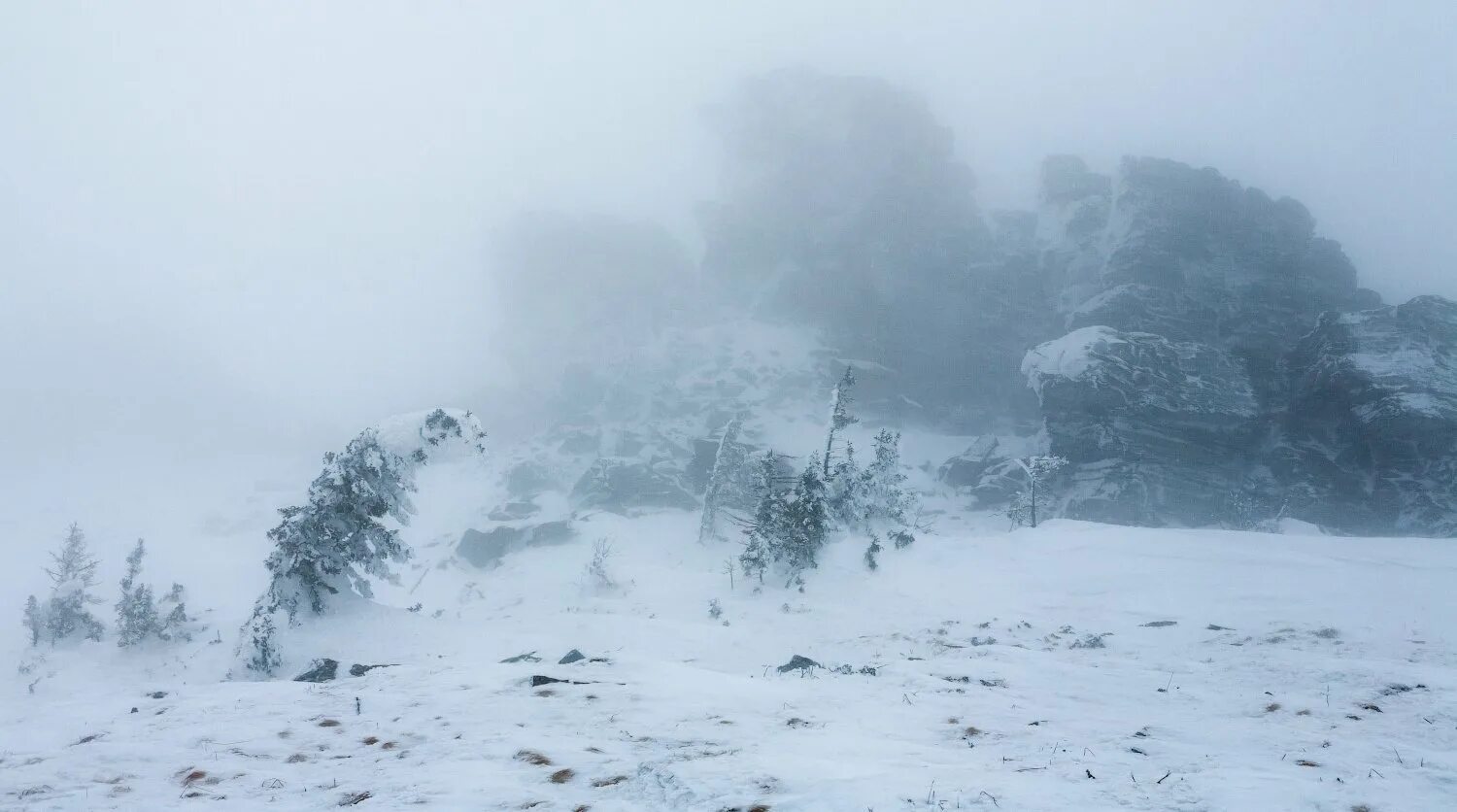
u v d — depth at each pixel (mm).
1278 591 18438
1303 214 146000
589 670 9633
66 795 5223
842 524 38594
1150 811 4355
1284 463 92125
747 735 6590
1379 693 8352
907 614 21766
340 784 5387
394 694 8445
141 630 30062
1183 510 88500
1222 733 6664
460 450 23375
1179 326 121250
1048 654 12750
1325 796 4551
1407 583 17625
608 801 4840
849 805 4523
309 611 20703
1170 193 149000
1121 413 92812
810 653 17406
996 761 5676
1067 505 88562
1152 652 13484
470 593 55406
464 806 4805
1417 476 81938
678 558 67562
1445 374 87062
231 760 6086
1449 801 4457
